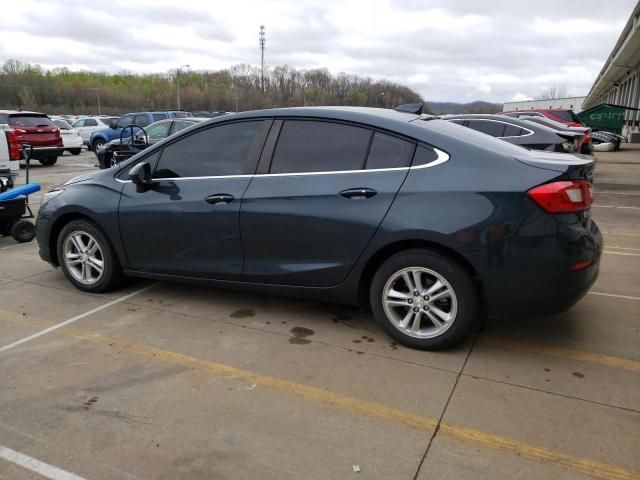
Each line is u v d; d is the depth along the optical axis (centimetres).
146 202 421
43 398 296
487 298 325
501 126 996
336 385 309
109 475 236
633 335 373
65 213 460
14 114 1611
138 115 2056
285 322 400
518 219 311
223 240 394
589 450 250
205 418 277
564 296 316
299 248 369
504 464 241
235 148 397
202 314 416
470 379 314
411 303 347
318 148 369
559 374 320
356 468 239
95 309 428
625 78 4744
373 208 342
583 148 1141
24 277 515
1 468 241
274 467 240
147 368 331
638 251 604
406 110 418
